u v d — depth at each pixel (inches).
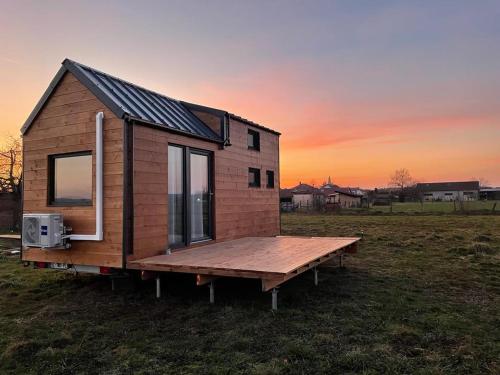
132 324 157.6
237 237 309.9
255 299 193.8
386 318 162.4
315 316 164.9
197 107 289.0
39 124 224.7
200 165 268.2
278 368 112.0
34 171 226.2
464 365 115.2
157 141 218.1
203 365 116.9
